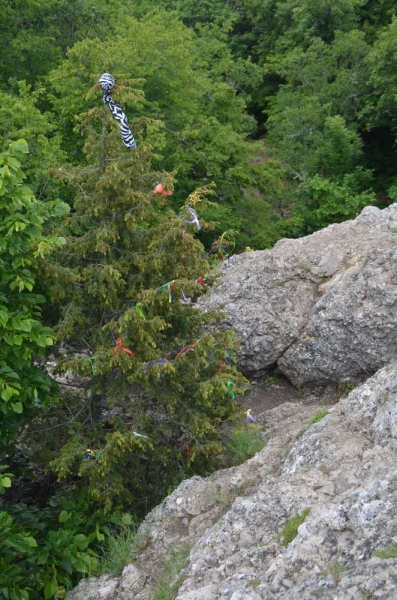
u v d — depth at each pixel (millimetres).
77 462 7082
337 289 8211
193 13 29984
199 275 6711
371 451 5172
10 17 17375
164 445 6996
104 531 6441
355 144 22531
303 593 4078
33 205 5609
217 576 4688
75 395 7156
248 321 8633
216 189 18047
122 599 5246
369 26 26297
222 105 19203
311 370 8414
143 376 6129
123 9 22422
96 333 6527
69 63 15133
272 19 29391
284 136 22234
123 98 6480
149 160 6480
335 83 23625
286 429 6941
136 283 6488
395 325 7719
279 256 9141
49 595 5742
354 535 4316
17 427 6199
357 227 9727
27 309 5820
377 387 5922
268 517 4992
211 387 6227
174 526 5852
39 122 13742
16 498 7812
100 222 6402
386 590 3795
